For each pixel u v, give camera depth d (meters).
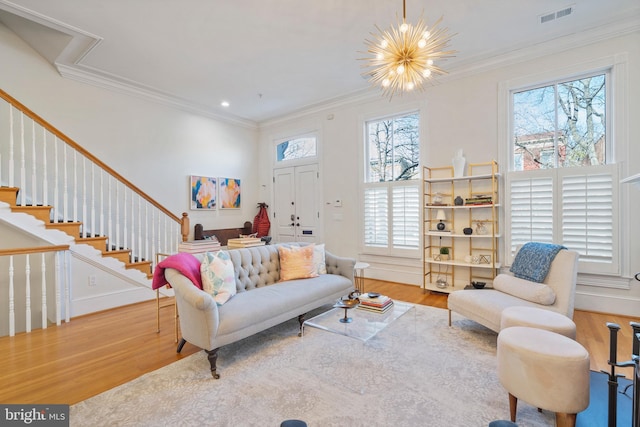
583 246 3.47
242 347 2.74
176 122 5.44
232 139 6.37
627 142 3.28
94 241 3.68
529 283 2.78
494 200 3.86
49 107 4.05
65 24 3.20
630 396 1.95
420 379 2.18
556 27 3.40
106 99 4.57
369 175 5.34
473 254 4.24
